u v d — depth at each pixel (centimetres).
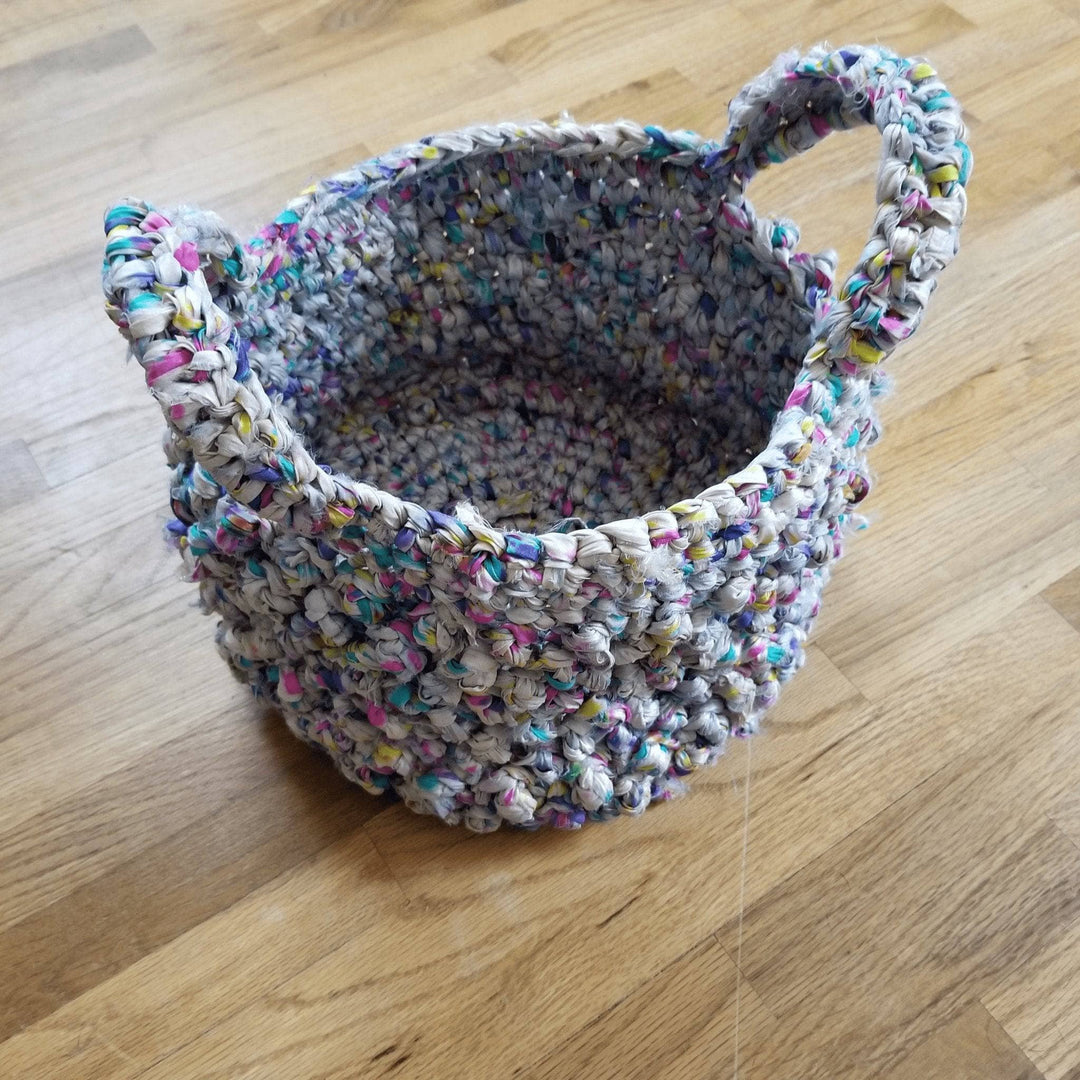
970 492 82
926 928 65
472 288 79
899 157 51
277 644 61
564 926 65
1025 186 100
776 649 64
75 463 84
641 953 64
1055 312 92
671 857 67
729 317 72
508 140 68
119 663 75
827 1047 61
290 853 67
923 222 50
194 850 67
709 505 50
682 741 66
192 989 63
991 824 68
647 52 111
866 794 69
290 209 68
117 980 63
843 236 96
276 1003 62
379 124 106
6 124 106
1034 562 79
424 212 74
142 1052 61
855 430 59
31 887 66
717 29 113
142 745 71
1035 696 73
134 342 44
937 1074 60
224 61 111
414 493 80
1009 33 112
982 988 63
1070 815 68
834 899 66
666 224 71
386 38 113
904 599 77
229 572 58
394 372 82
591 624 52
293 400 75
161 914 65
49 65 111
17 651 75
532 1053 61
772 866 67
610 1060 61
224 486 47
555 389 84
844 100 59
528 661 54
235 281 62
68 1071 60
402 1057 61
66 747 71
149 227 46
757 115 62
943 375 89
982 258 95
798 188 99
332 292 73
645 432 82
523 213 74
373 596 53
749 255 69
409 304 79
